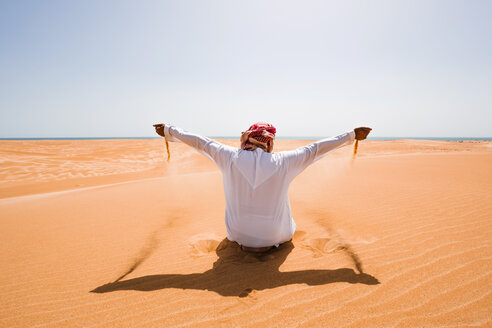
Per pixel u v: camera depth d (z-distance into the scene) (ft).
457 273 6.38
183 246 9.28
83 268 7.79
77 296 6.16
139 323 5.05
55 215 14.71
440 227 9.84
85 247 9.58
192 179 28.60
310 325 4.79
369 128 7.08
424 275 6.36
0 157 55.93
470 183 19.67
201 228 11.35
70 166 50.98
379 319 4.89
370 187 19.36
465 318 4.81
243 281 6.48
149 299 5.87
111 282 6.82
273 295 5.79
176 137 7.68
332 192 18.03
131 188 23.89
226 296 5.84
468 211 11.85
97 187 27.17
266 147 7.41
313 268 7.02
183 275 7.00
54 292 6.42
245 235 7.69
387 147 100.22
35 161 54.08
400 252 7.77
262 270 7.02
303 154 7.00
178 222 12.42
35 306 5.82
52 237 10.85
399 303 5.33
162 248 9.19
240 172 6.91
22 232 11.68
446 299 5.39
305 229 10.54
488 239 8.38
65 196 21.83
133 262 8.10
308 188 19.88
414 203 13.89
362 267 6.94
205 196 18.81
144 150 77.97
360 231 9.93
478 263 6.81
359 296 5.63
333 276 6.53
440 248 7.88
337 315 5.04
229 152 7.04
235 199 7.29
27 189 31.01
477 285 5.83
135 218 13.43
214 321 5.00
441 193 16.15
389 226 10.33
